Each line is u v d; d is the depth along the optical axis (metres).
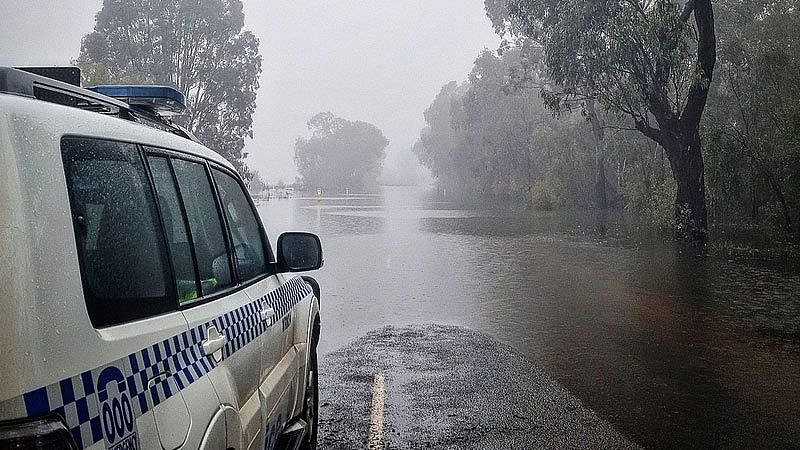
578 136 50.50
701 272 18.23
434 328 11.20
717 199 31.64
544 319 12.03
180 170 3.24
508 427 6.58
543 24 28.31
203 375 2.81
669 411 7.14
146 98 3.61
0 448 1.75
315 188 160.50
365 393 7.62
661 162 38.66
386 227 35.19
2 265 1.87
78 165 2.28
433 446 6.07
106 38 57.09
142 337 2.39
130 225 2.53
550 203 52.56
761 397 7.67
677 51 25.14
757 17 31.97
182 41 58.78
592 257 21.50
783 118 27.36
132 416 2.21
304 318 5.18
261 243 4.55
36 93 2.47
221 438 2.90
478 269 18.70
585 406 7.26
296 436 4.67
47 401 1.85
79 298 2.07
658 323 11.77
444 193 121.56
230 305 3.40
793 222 27.52
